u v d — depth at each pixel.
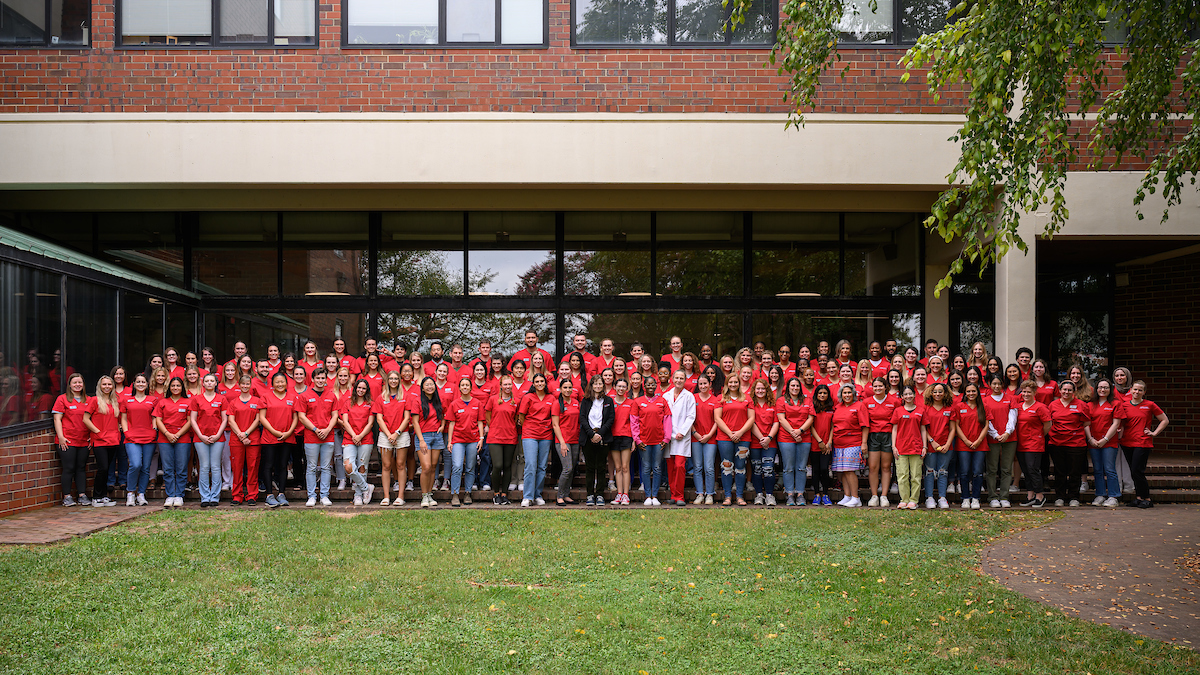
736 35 10.51
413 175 10.36
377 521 8.04
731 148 10.41
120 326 9.89
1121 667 4.33
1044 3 5.12
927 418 9.12
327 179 10.33
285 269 11.51
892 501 9.77
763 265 11.53
